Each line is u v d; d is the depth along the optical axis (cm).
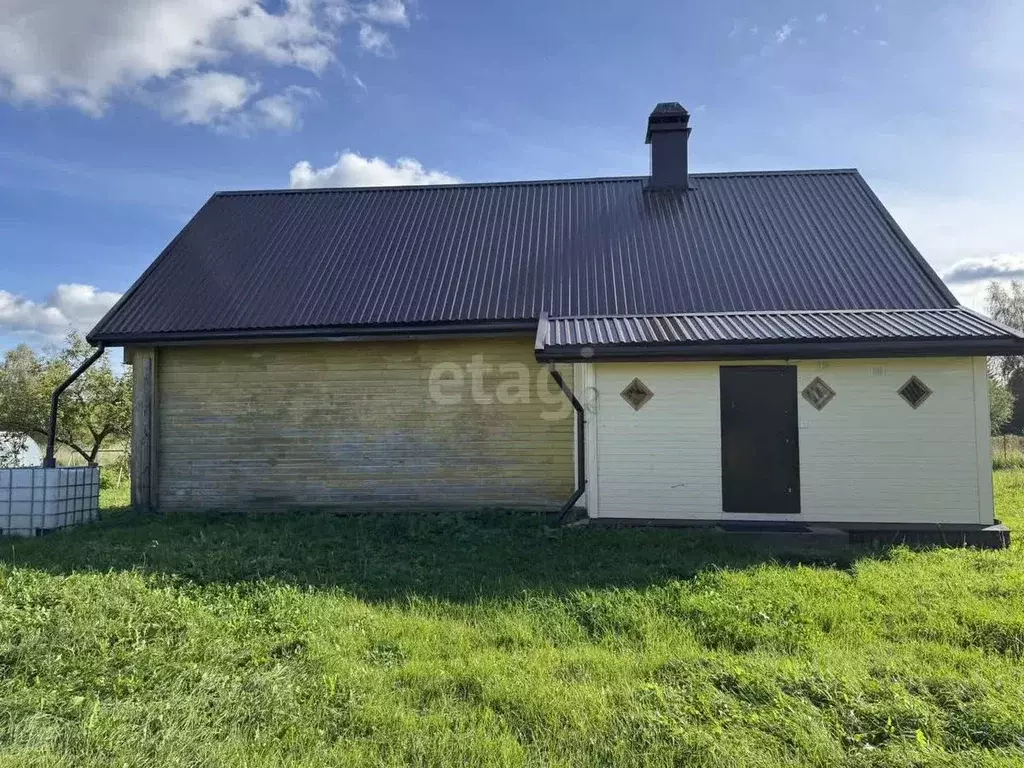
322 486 931
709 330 779
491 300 917
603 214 1155
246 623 447
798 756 288
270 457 940
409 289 955
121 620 444
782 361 785
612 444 805
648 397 802
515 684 352
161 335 900
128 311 952
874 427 772
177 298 974
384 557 657
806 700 334
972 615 455
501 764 283
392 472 925
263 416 943
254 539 725
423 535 757
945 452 760
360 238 1112
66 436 1614
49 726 308
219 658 390
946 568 602
